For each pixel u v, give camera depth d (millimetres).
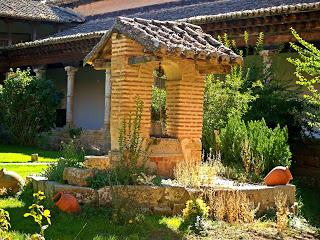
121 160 9203
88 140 22625
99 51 10578
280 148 11758
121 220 8039
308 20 16594
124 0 29891
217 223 8461
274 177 9922
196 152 10492
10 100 24266
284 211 9305
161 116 12734
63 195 8578
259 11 16984
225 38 15883
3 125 24844
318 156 15195
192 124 10508
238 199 8852
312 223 10016
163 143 10070
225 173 10898
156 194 8742
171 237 7535
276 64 18031
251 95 14977
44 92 24297
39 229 7520
